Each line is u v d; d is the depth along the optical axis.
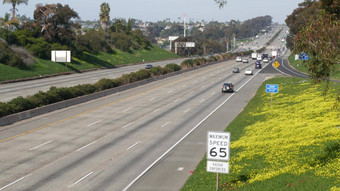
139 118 41.38
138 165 24.50
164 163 24.91
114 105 50.31
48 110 45.12
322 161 20.45
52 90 50.00
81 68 98.44
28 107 43.53
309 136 26.48
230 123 37.31
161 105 50.38
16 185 20.83
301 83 64.06
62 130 35.19
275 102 47.94
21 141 30.95
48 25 106.38
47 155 26.89
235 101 53.59
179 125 37.59
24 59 85.44
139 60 137.38
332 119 31.81
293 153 22.91
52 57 93.31
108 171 23.31
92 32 136.00
